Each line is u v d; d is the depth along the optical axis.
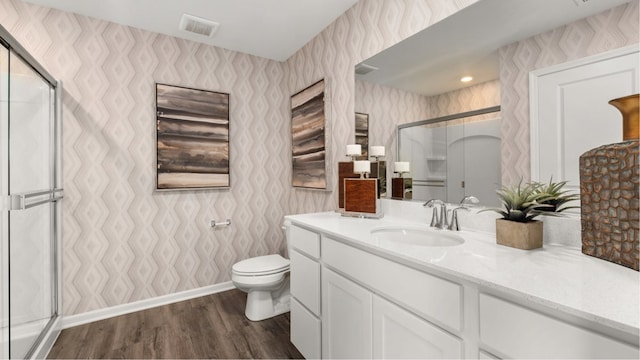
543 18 1.19
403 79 1.78
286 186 3.19
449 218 1.53
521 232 1.11
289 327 2.19
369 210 1.87
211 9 2.21
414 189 1.73
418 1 1.69
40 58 2.11
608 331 0.63
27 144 1.67
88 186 2.28
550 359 0.70
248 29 2.50
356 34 2.14
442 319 0.95
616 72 1.00
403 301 1.10
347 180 1.97
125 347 1.94
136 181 2.46
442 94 1.57
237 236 2.94
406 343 1.09
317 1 2.12
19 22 2.05
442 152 1.58
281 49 2.89
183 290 2.68
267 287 2.25
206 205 2.78
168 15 2.28
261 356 1.85
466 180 1.47
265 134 3.08
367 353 1.28
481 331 0.85
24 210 1.66
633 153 0.84
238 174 2.93
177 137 2.60
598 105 1.04
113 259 2.38
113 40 2.37
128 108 2.42
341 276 1.46
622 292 0.72
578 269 0.89
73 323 2.21
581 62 1.08
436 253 1.07
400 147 1.81
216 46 2.81
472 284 0.87
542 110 1.19
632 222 0.85
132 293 2.45
